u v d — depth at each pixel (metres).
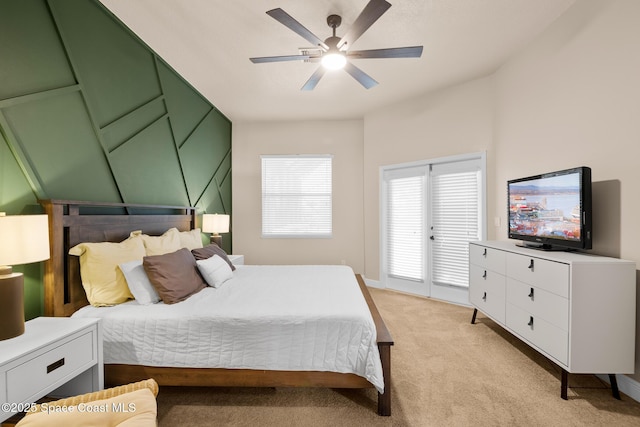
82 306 1.98
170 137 3.17
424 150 4.02
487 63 3.20
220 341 1.75
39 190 1.77
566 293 1.83
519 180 2.74
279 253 4.99
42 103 1.80
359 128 4.88
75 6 2.01
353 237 4.91
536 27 2.61
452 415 1.72
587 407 1.78
